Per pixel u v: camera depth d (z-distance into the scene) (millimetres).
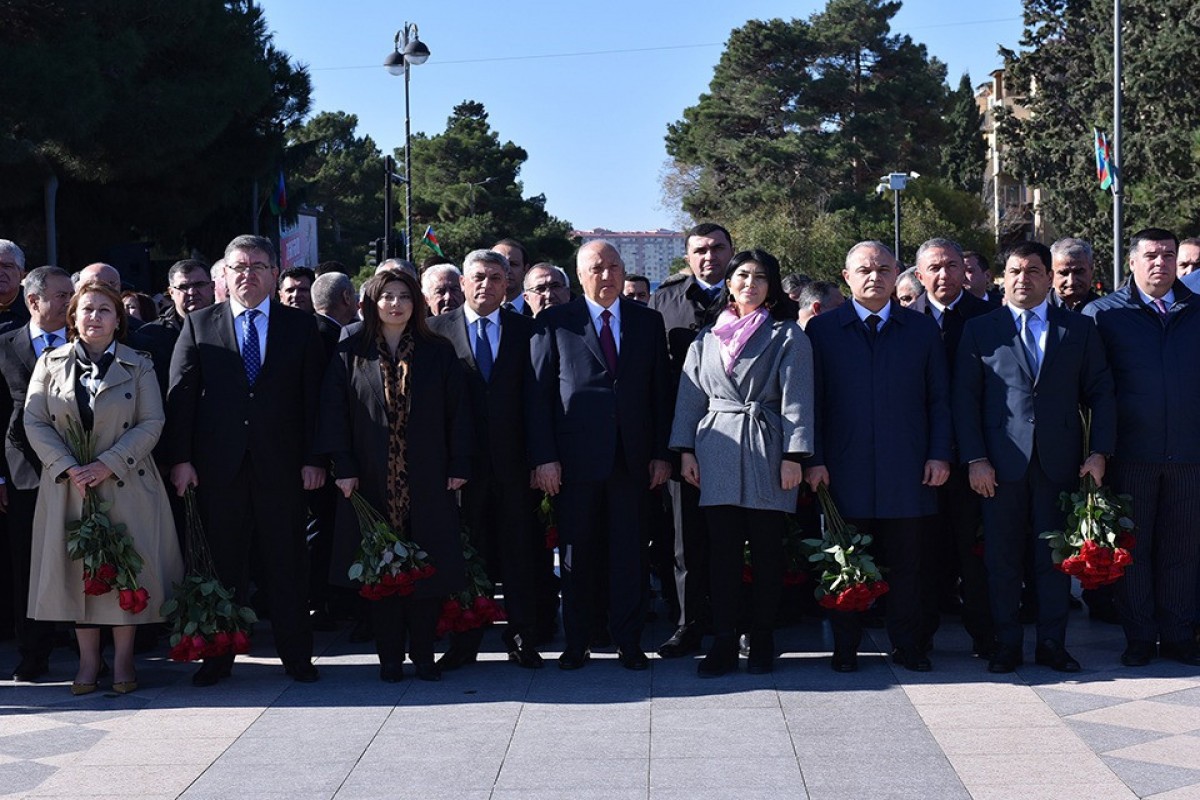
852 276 6926
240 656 7602
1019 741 5559
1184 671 6742
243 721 6117
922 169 65438
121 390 6719
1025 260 6820
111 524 6535
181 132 21453
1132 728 5719
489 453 7145
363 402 6801
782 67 64750
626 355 7039
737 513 6879
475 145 68562
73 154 21219
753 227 55094
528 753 5535
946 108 67250
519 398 7176
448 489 6867
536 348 7129
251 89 23969
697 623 7430
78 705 6477
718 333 6945
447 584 6809
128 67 20141
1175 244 6980
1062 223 49125
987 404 6887
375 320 6910
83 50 19234
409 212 29875
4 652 7773
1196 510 6906
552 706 6285
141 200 25266
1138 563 6941
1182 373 6898
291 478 6887
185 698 6582
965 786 5016
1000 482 6809
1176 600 6969
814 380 6852
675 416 7012
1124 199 39750
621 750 5547
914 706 6152
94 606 6633
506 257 9023
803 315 8242
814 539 6898
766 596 6883
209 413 6801
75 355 6754
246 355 6855
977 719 5914
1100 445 6742
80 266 26453
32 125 18859
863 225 57125
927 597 7348
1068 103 50438
